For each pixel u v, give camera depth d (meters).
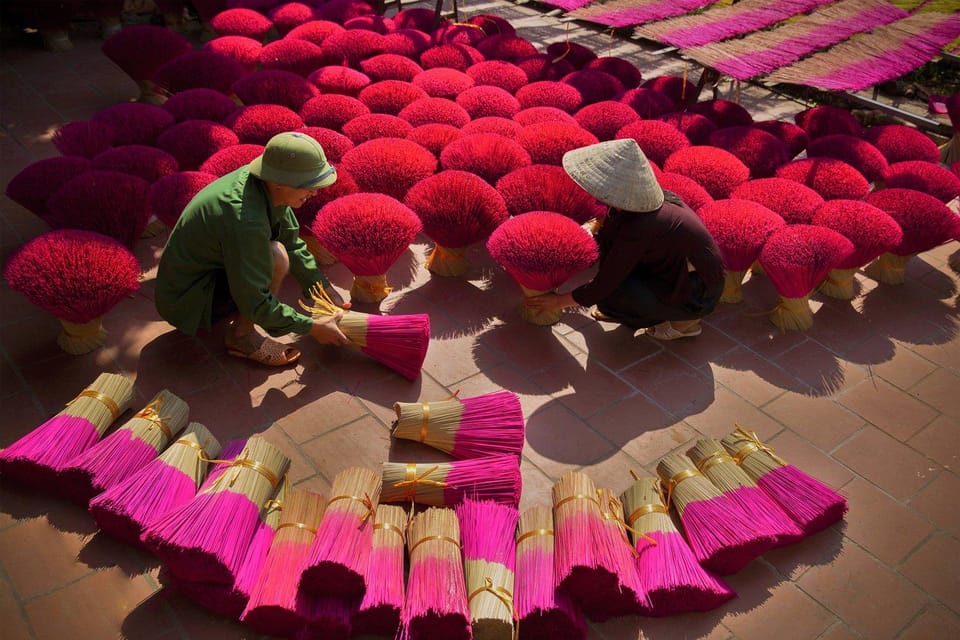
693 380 3.83
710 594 2.73
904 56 5.75
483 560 2.72
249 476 2.86
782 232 4.12
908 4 7.30
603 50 8.38
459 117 5.37
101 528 2.90
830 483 3.35
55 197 4.06
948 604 2.90
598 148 3.59
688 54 5.39
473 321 4.12
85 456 2.94
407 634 2.47
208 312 3.56
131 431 3.05
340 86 5.75
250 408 3.48
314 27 6.58
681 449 3.45
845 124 5.80
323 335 3.67
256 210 3.25
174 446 2.97
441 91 5.80
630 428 3.53
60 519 2.95
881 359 4.06
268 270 3.36
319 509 2.86
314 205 4.27
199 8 7.35
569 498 2.90
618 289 3.80
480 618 2.52
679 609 2.78
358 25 6.77
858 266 4.41
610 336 4.08
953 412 3.76
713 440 3.24
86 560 2.81
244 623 2.65
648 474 3.31
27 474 2.98
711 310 3.86
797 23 6.18
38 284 3.38
